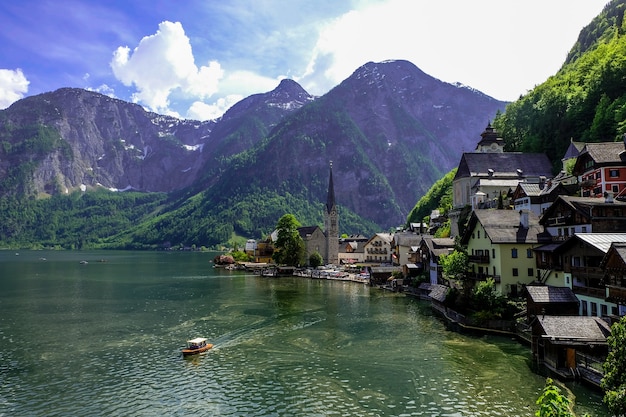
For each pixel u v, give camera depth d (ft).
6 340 217.77
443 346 196.95
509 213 263.70
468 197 431.84
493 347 193.57
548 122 466.29
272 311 289.53
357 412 131.54
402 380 156.25
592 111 422.41
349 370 168.04
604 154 284.41
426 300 330.95
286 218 623.77
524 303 220.23
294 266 615.16
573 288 192.65
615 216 200.44
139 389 152.25
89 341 215.31
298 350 195.93
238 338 217.97
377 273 438.81
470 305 246.47
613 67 420.77
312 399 141.59
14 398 145.79
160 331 234.58
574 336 151.94
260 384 155.22
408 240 468.75
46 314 283.79
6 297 361.51
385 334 220.84
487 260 251.80
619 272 155.02
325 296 360.28
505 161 433.89
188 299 345.92
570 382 147.74
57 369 173.78
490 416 126.93
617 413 84.94
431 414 129.18
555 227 231.91
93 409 136.98
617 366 97.76
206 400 142.31
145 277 538.47
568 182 323.16
